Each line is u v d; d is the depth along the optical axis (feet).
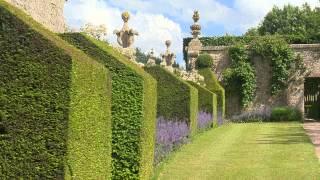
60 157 15.48
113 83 25.52
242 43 100.53
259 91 98.58
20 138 15.51
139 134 25.32
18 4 30.14
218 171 34.22
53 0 37.22
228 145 49.42
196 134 56.85
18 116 15.57
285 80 97.86
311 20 181.47
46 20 35.60
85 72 17.39
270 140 54.80
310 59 98.02
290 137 58.44
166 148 38.27
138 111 25.41
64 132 15.55
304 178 31.94
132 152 25.23
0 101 15.61
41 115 15.57
